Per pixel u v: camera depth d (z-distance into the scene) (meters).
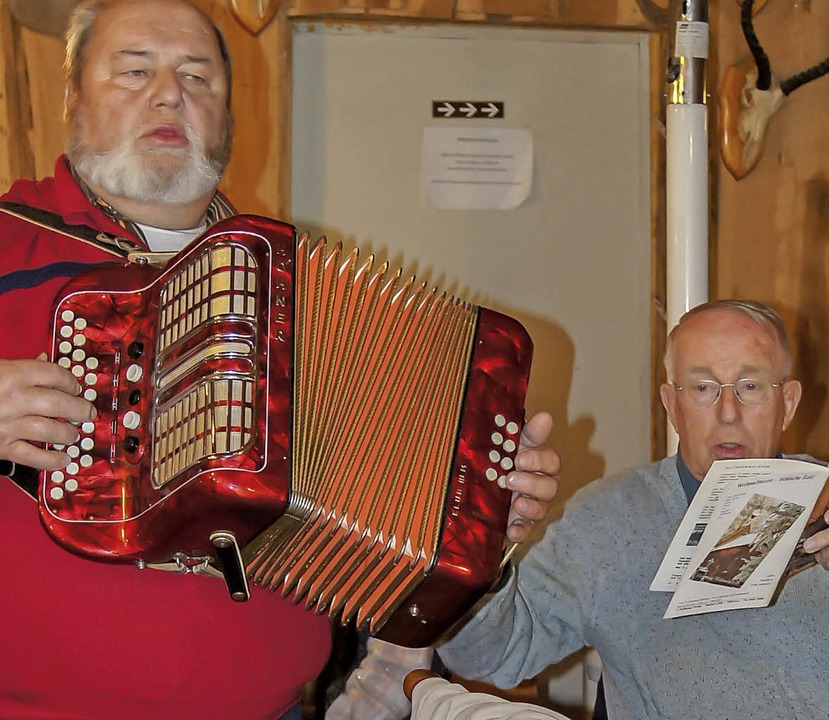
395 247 3.58
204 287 1.68
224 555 1.65
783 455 2.48
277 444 1.62
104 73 2.11
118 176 2.07
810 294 3.65
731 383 2.34
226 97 2.22
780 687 2.22
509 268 3.62
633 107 3.66
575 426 3.65
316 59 3.54
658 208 3.62
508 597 2.16
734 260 3.63
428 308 1.80
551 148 3.64
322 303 1.75
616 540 2.37
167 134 2.08
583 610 2.35
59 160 2.17
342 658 2.78
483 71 3.60
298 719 2.13
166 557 1.70
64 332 1.76
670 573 2.03
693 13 2.70
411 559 1.68
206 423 1.61
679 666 2.27
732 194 3.62
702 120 2.70
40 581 1.88
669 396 2.47
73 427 1.70
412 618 1.73
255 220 1.72
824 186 3.66
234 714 1.96
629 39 3.63
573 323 3.65
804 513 2.02
